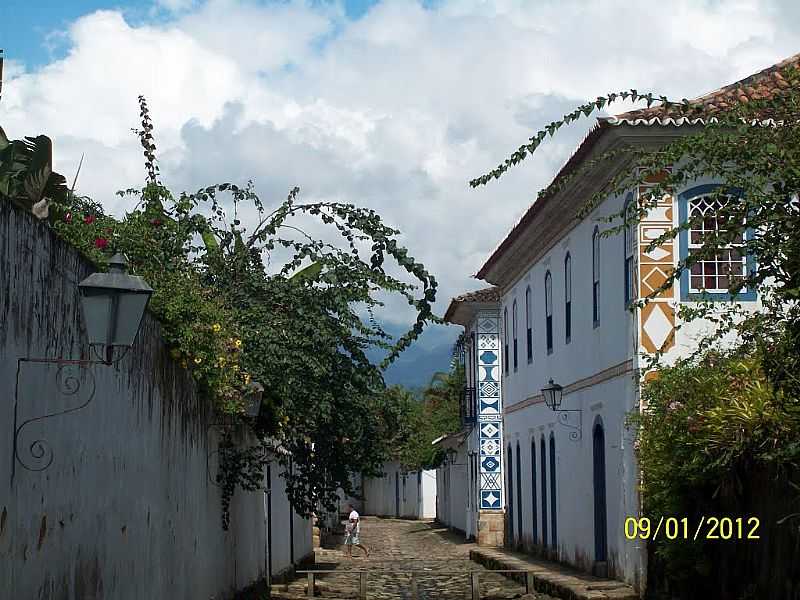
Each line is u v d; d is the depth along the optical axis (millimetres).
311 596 20000
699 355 16500
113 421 9203
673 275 9289
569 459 23266
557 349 24344
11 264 6750
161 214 14047
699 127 16484
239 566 16781
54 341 7648
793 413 9781
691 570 14406
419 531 50438
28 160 11180
